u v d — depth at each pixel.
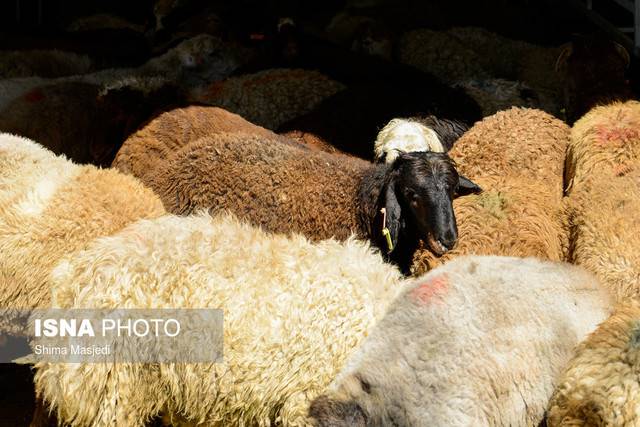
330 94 14.15
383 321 5.67
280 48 15.63
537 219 8.35
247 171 9.64
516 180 9.25
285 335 5.82
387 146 10.76
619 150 9.04
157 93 12.09
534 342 5.43
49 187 8.18
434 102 13.06
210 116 11.68
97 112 12.74
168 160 10.44
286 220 9.34
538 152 9.87
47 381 6.05
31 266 7.75
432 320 5.46
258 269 6.04
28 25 19.67
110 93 12.05
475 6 20.03
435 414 5.18
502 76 16.97
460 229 8.37
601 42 11.28
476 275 5.74
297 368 5.80
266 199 9.45
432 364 5.29
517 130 10.09
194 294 5.93
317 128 12.76
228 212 9.47
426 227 8.27
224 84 14.52
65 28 21.61
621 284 7.18
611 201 8.15
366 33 16.91
